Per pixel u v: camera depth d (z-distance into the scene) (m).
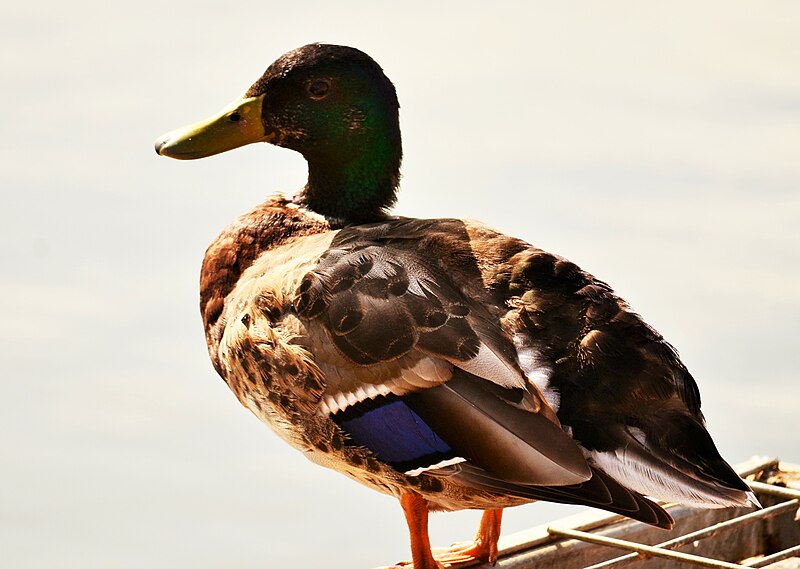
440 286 8.79
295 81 10.20
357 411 8.88
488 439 8.40
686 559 9.20
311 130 10.24
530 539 9.93
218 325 9.91
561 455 8.23
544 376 8.51
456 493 9.00
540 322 8.64
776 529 10.44
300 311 9.08
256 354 9.24
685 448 8.41
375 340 8.75
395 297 8.80
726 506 8.25
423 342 8.62
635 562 9.88
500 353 8.52
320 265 9.16
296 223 10.26
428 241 9.14
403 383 8.68
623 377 8.50
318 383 8.98
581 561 10.00
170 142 10.38
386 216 10.46
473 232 9.25
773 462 11.11
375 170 10.35
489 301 8.78
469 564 9.80
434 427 8.58
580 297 8.77
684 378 8.70
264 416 9.51
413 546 9.34
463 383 8.52
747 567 9.13
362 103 10.23
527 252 8.98
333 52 10.22
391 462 8.86
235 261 10.08
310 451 9.35
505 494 8.77
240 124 10.37
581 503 8.29
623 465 8.37
